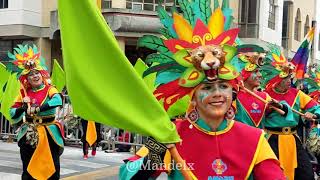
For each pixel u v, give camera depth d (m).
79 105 2.61
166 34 3.13
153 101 2.68
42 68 6.57
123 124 2.64
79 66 2.57
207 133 2.97
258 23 20.34
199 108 3.00
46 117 6.48
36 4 19.47
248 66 5.64
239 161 2.92
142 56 17.50
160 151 2.78
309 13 27.22
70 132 11.59
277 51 6.15
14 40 19.92
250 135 2.97
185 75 3.00
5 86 7.58
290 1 24.70
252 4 20.31
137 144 10.58
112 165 8.99
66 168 8.45
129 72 2.62
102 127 11.13
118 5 17.25
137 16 16.88
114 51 2.59
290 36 24.92
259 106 5.66
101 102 2.60
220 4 3.23
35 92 6.49
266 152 2.95
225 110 2.96
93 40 2.57
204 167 2.93
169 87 3.09
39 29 19.52
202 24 3.07
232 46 2.99
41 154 6.44
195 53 2.97
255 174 2.96
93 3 2.56
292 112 5.80
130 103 2.64
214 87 2.97
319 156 8.28
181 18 3.09
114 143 10.88
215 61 2.91
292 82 6.67
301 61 6.76
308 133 8.55
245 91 5.06
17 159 9.13
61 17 2.56
